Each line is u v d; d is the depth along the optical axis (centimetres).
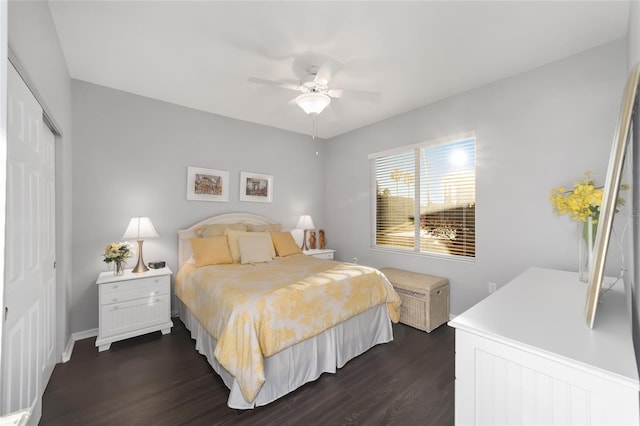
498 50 230
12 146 126
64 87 243
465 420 101
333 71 262
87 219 288
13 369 130
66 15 189
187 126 355
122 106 309
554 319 106
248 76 274
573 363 77
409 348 260
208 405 182
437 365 230
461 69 260
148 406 181
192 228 349
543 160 252
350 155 457
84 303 285
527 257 263
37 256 165
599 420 74
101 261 295
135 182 317
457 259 319
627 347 84
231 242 337
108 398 188
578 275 191
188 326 294
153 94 318
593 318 98
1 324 86
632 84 96
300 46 225
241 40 217
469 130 304
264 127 427
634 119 109
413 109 360
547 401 83
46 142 196
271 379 187
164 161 338
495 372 94
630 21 169
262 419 170
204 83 290
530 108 259
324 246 476
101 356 244
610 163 107
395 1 177
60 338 230
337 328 229
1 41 82
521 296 138
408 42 219
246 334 176
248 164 411
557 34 209
